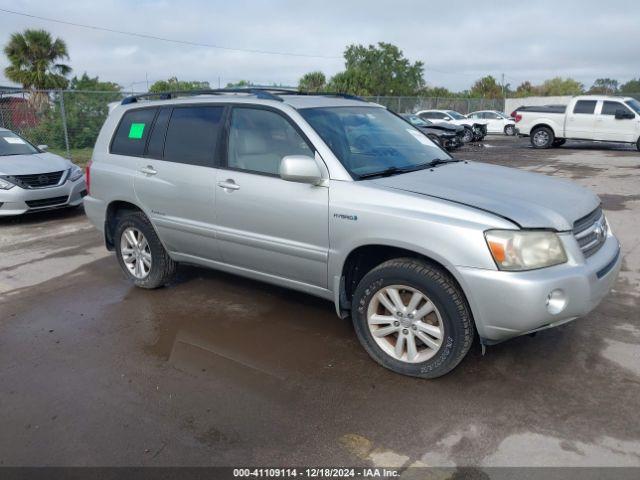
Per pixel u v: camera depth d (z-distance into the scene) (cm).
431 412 319
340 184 368
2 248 718
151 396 346
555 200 354
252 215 414
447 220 324
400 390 343
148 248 521
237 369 376
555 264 318
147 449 295
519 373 359
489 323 319
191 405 334
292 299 498
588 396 330
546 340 402
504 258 309
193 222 461
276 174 403
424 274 335
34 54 2503
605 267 346
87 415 328
